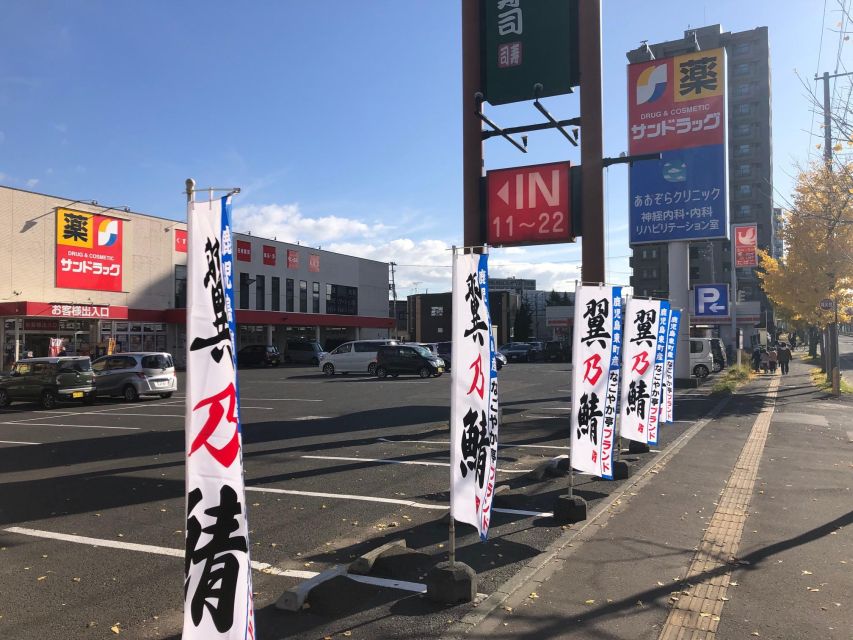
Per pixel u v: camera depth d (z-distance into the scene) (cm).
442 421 1385
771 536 577
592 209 901
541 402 1780
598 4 902
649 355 977
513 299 8231
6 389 1858
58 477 860
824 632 386
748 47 7912
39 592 461
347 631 391
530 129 925
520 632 388
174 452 1045
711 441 1109
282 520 643
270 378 2959
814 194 1694
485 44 971
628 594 446
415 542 570
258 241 4538
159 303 3662
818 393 1981
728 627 393
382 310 6091
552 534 590
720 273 7762
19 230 2898
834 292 2302
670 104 1789
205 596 320
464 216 989
